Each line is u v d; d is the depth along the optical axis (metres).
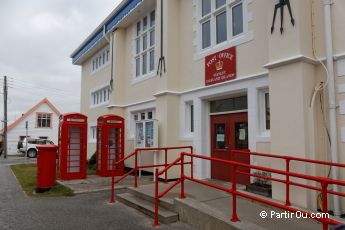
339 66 6.08
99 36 16.84
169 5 10.82
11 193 9.27
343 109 5.96
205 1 10.05
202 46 10.05
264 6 7.86
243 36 8.39
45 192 9.30
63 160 11.27
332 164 5.33
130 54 14.45
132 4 13.09
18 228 5.91
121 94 14.77
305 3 6.53
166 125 10.37
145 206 6.94
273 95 6.73
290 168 6.27
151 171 11.56
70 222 6.28
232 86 8.59
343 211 5.80
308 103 6.25
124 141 13.95
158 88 11.00
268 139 7.51
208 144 9.73
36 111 40.34
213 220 5.39
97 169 12.69
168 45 10.68
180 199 6.44
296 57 6.24
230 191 5.22
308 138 6.14
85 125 11.78
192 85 10.17
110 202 7.91
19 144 32.34
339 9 6.14
